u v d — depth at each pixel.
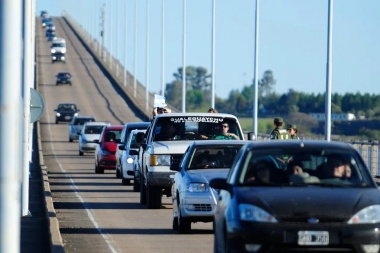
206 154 48.66
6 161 24.36
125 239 44.91
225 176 46.19
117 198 69.94
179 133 60.94
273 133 62.81
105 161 99.00
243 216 31.91
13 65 24.70
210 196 45.88
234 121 60.72
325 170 34.47
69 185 83.31
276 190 32.94
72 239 45.03
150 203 60.97
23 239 44.84
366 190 33.31
